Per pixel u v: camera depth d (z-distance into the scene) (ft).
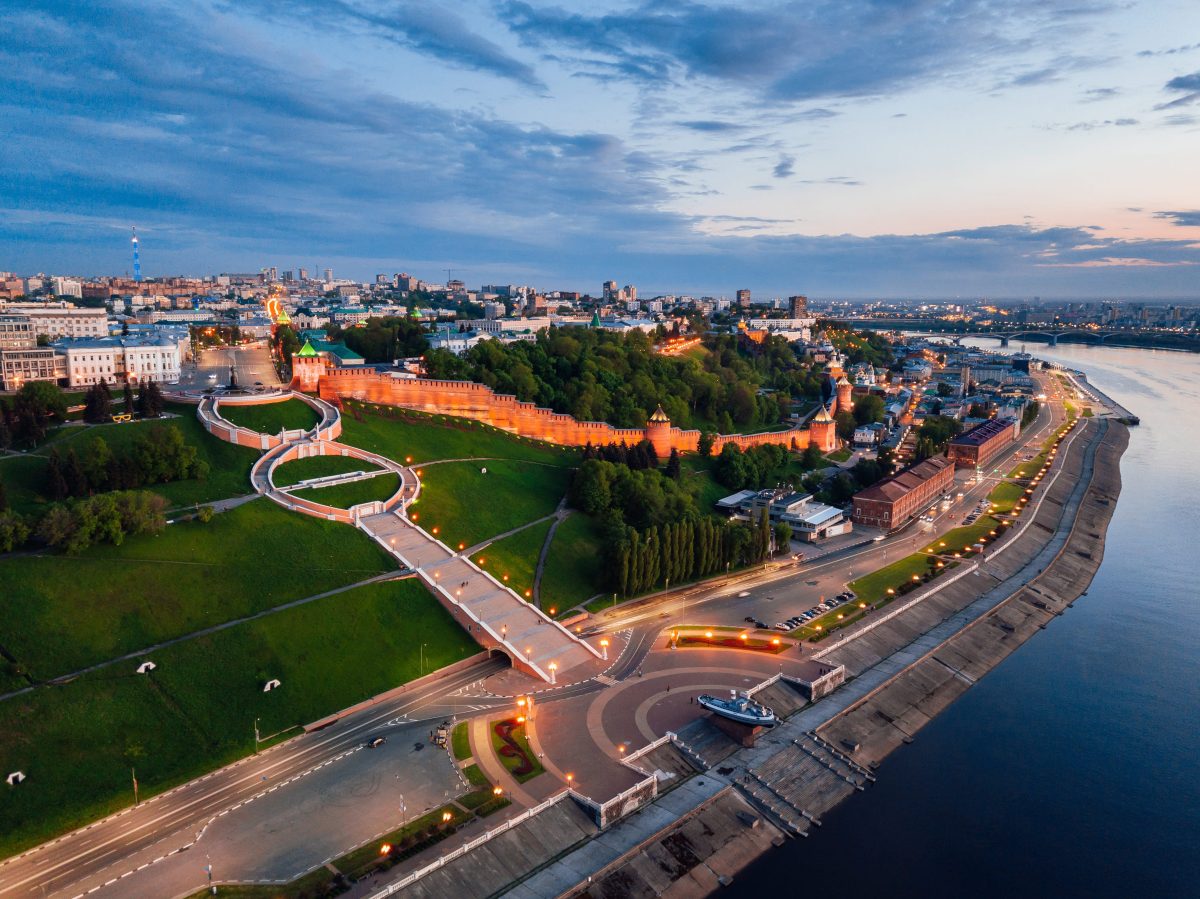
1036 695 593.42
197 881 350.23
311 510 646.33
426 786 422.82
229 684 474.08
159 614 499.51
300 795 411.75
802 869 405.39
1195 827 442.50
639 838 399.44
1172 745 523.70
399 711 497.05
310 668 504.43
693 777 453.58
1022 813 453.58
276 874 355.77
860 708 542.57
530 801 413.39
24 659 442.91
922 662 613.52
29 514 532.73
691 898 380.78
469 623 583.58
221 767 431.02
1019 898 388.57
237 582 544.21
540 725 488.44
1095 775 490.49
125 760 415.44
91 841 373.20
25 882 346.95
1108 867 410.72
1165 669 636.89
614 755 457.27
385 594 580.30
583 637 612.70
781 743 490.08
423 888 350.02
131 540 540.93
